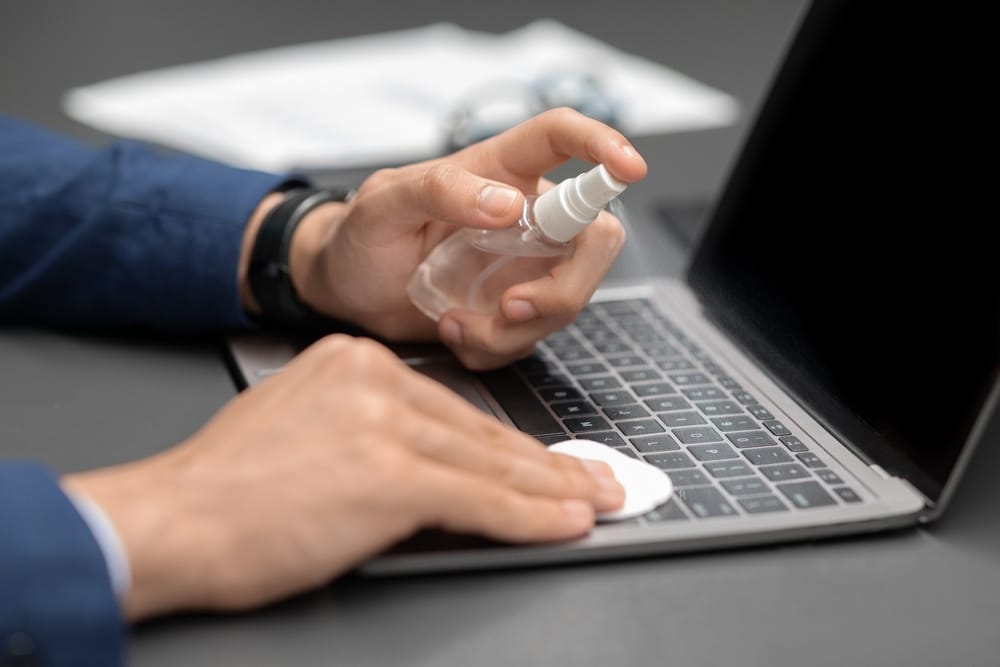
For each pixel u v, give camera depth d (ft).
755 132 3.51
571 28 5.97
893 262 3.05
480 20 6.07
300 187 3.55
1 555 2.49
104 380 3.19
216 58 5.27
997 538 2.82
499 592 2.66
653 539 2.72
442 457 2.68
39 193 3.44
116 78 4.92
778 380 3.16
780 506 2.79
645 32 5.94
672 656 2.57
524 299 3.09
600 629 2.61
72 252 3.36
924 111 3.12
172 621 2.60
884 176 3.15
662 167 4.24
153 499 2.60
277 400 2.71
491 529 2.66
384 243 3.18
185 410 3.09
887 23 3.28
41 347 3.32
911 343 2.95
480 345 3.14
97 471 2.90
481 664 2.55
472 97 4.59
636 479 2.82
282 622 2.60
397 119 4.49
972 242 2.91
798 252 3.27
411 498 2.62
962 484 2.96
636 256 3.71
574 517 2.70
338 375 2.71
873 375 2.99
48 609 2.49
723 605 2.66
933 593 2.70
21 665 2.48
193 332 3.37
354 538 2.61
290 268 3.34
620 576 2.69
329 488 2.61
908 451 2.88
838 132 3.30
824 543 2.78
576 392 3.11
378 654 2.56
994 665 2.59
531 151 3.17
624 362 3.22
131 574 2.56
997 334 2.81
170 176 3.44
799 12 6.33
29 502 2.54
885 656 2.59
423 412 2.72
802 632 2.62
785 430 3.00
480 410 3.05
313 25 5.90
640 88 5.02
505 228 3.02
